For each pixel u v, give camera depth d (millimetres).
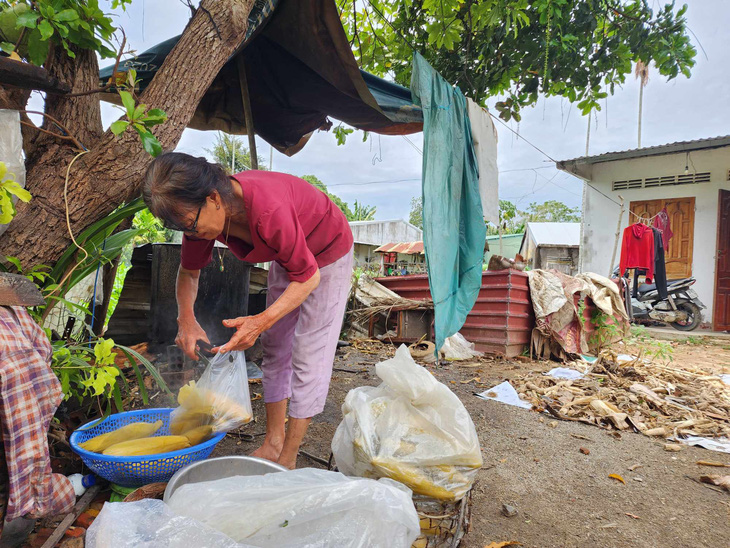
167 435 2062
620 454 2852
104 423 2125
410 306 6230
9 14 1977
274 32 3467
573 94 5629
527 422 3369
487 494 2250
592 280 6664
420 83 3729
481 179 4617
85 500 1814
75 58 2189
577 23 5047
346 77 3678
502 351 5883
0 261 1854
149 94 2254
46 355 1563
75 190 2018
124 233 2398
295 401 2088
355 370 4629
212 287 3699
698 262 10461
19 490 1370
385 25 5656
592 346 6562
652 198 11016
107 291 3238
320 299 2094
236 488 1284
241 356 2182
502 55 5320
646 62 5523
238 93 4328
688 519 2100
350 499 1207
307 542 1135
